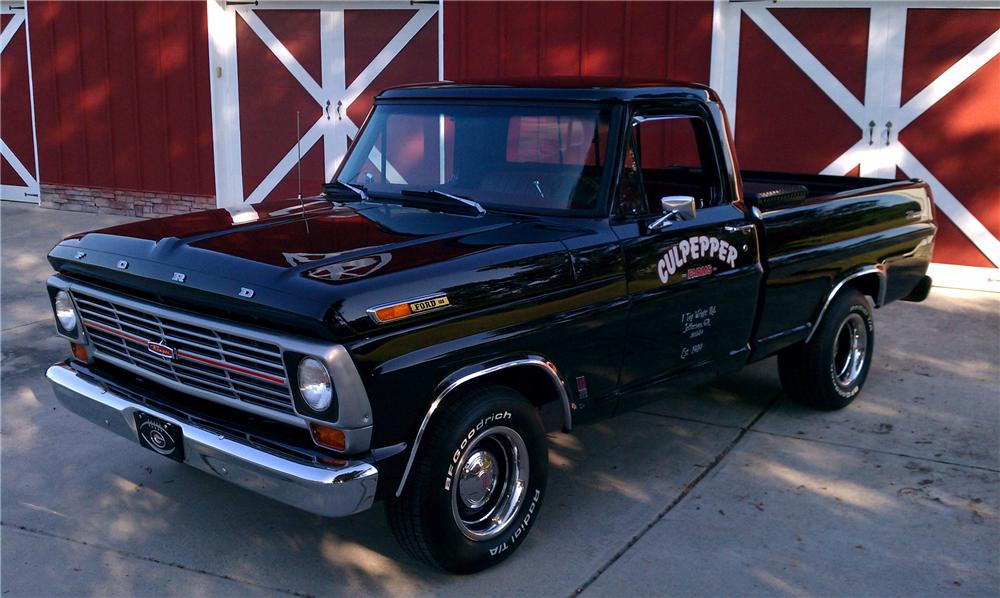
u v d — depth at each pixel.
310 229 4.24
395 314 3.50
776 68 9.15
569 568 4.09
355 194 5.04
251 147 11.90
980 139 8.56
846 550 4.25
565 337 4.12
